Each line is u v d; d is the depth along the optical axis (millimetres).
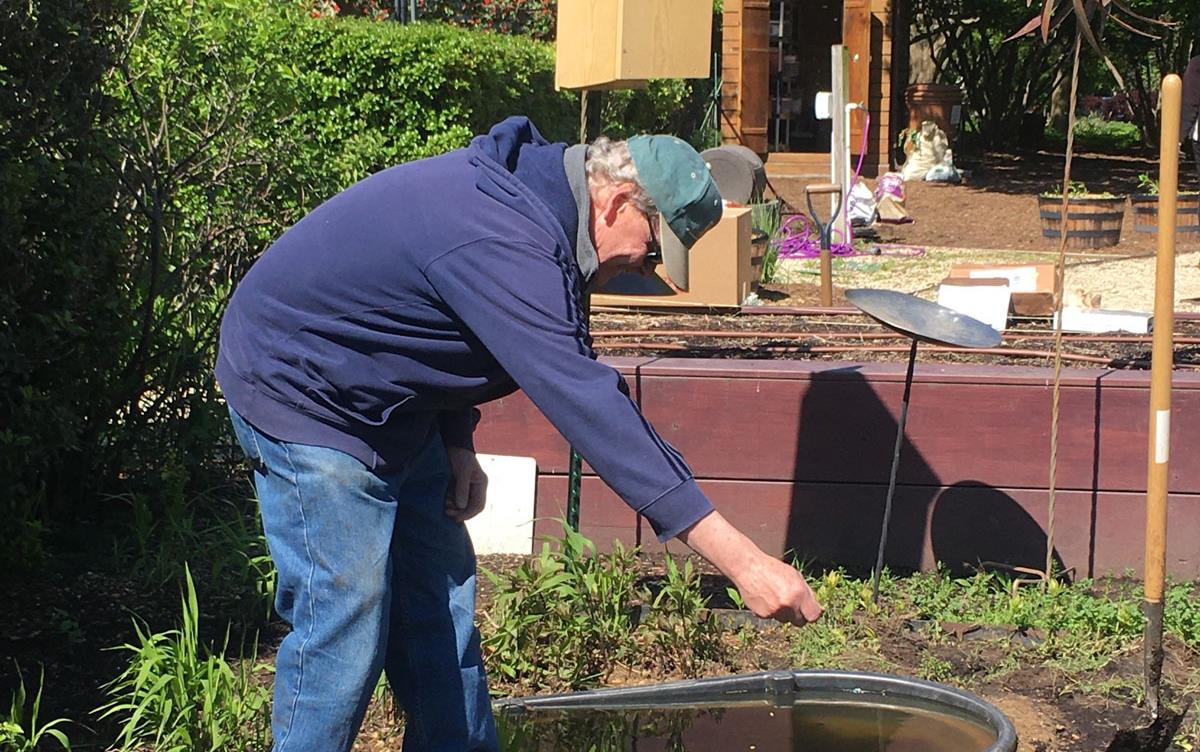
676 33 4250
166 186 5309
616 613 4125
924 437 4777
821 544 4891
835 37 22344
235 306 2703
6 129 4547
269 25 6723
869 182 18953
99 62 4863
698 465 4918
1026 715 3750
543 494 5031
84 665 3906
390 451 2676
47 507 4980
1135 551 4707
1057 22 4207
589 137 4684
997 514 4770
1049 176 20562
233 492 5410
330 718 2688
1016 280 6867
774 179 19016
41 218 4668
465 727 2996
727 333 6371
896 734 3645
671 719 3770
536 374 2396
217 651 4047
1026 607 4305
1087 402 4664
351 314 2557
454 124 10094
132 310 5117
